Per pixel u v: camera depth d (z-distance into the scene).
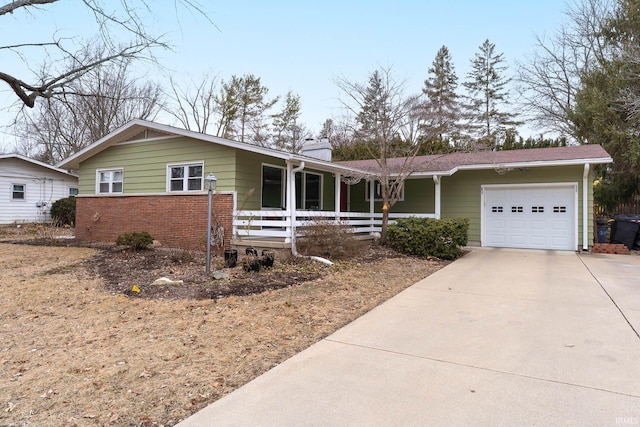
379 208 15.95
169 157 12.22
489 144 14.23
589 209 12.16
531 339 4.32
